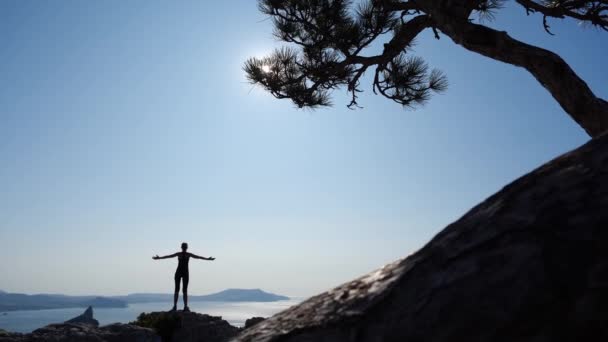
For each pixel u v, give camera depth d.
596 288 0.76
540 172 1.15
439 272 1.01
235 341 1.30
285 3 9.76
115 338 9.88
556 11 7.96
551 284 0.82
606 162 1.01
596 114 5.40
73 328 9.81
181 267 12.84
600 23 7.77
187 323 11.93
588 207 0.92
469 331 0.83
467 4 6.94
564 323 0.75
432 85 10.28
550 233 0.92
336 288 1.30
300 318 1.19
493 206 1.13
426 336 0.87
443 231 1.21
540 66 5.90
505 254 0.94
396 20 9.89
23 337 8.85
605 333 0.70
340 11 9.59
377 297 1.07
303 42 10.20
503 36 6.36
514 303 0.82
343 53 9.80
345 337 1.00
